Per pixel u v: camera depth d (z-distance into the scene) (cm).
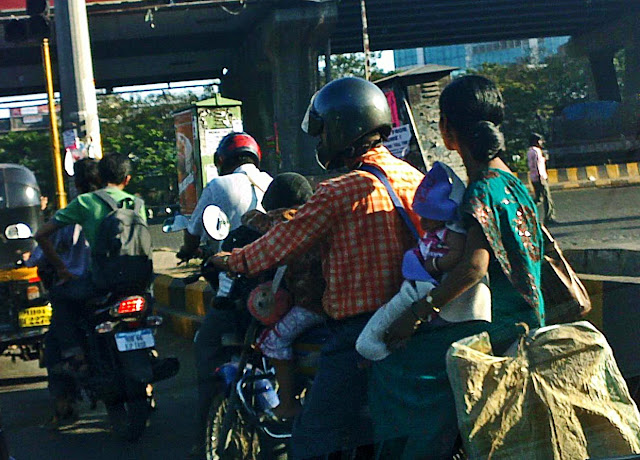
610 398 248
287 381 290
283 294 291
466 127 256
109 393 261
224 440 283
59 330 285
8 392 267
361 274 264
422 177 276
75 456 255
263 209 341
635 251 250
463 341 248
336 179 269
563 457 243
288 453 290
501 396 244
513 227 248
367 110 273
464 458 253
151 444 263
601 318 261
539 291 251
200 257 339
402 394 256
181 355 291
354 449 265
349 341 266
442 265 248
